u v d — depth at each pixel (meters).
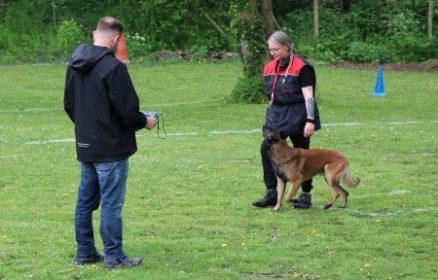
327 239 8.38
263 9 21.89
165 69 30.28
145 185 11.20
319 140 15.27
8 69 30.09
